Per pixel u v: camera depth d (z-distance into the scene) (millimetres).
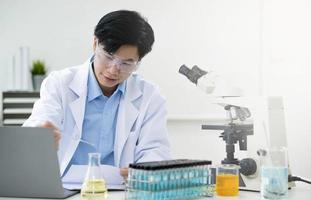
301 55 2412
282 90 2520
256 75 2744
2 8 3174
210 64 2895
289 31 2502
